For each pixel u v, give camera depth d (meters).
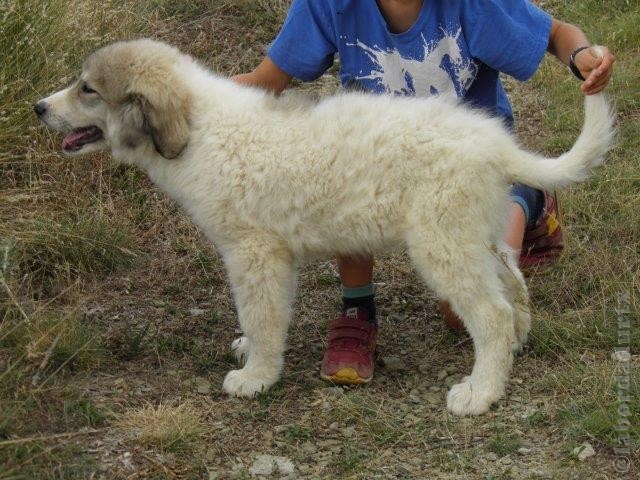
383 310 2.53
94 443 2.01
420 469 2.02
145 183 2.83
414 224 2.13
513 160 2.12
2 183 2.67
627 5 3.67
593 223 2.70
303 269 2.66
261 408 2.17
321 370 2.28
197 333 2.41
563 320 2.38
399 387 2.26
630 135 3.01
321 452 2.07
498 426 2.11
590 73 2.14
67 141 2.29
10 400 2.03
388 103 2.16
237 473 2.00
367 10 2.26
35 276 2.49
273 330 2.20
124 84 2.19
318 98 2.25
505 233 2.27
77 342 2.23
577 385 2.18
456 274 2.13
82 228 2.59
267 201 2.16
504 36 2.24
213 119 2.18
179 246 2.68
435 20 2.25
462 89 2.29
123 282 2.55
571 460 2.01
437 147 2.10
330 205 2.16
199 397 2.19
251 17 3.51
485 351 2.16
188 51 3.29
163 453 2.02
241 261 2.19
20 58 2.77
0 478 1.87
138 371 2.25
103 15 3.07
